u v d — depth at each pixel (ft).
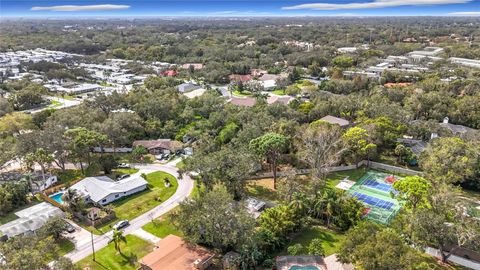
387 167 243.19
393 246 118.32
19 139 240.12
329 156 223.92
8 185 199.82
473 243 137.39
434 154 219.41
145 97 362.94
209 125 303.89
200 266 142.51
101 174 242.17
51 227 163.84
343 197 177.47
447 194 154.20
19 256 109.91
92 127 273.54
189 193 215.72
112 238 169.58
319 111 325.83
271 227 160.66
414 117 331.98
